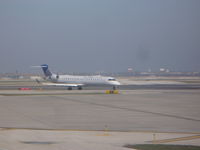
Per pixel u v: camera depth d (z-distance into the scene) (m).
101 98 131.25
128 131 59.94
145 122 70.81
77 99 126.25
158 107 99.44
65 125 66.31
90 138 52.31
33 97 134.50
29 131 58.81
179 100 123.31
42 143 47.38
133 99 127.12
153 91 178.38
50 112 86.81
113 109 94.00
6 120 72.38
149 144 47.59
